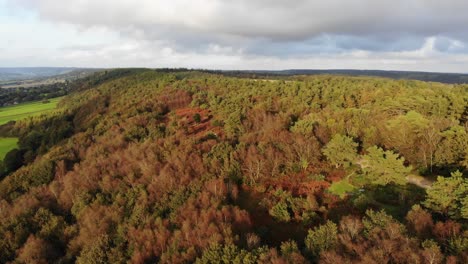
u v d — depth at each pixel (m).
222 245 30.80
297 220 38.69
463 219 30.50
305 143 52.12
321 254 27.47
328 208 40.78
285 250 29.41
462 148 43.59
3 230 47.34
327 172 49.62
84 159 70.69
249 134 62.53
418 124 51.44
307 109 84.12
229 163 50.25
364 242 27.22
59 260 41.53
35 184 64.88
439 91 87.00
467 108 68.00
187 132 76.56
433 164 45.94
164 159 57.94
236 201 44.19
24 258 41.84
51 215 49.56
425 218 29.95
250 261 27.81
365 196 40.06
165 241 36.47
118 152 67.00
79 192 53.00
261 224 38.81
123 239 39.44
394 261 24.80
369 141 54.50
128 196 47.53
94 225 43.38
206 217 36.72
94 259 36.91
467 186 31.69
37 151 89.81
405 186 43.19
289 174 49.34
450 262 23.39
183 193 43.97
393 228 27.75
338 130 58.22
